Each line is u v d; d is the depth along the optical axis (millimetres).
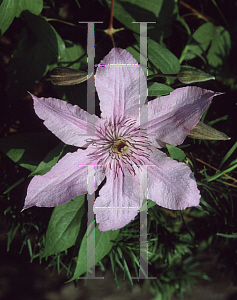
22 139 281
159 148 275
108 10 310
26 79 290
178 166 268
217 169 307
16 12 274
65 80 258
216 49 324
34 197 247
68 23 315
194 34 315
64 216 279
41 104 240
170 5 298
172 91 259
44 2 314
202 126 262
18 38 283
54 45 276
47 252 274
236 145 294
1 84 336
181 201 268
